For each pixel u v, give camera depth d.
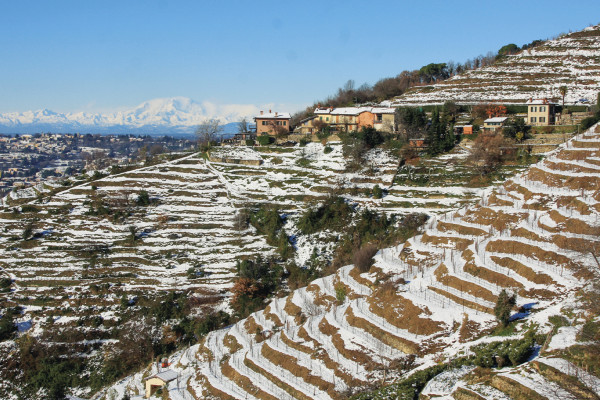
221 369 73.19
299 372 64.94
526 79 193.25
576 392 44.75
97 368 88.50
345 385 59.91
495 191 101.00
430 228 96.62
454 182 124.62
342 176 137.88
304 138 169.75
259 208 129.12
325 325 72.25
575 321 56.31
